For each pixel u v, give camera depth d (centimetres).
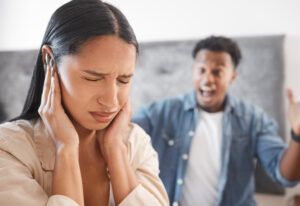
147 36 217
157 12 218
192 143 185
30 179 54
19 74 229
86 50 51
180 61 204
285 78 192
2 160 53
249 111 189
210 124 186
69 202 52
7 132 57
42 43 60
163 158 187
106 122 56
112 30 51
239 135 184
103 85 53
